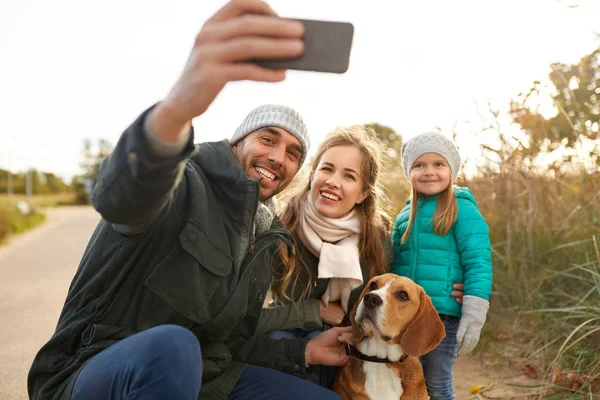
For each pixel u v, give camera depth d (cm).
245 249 86
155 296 77
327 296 124
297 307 120
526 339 160
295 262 122
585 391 121
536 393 128
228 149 88
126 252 75
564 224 169
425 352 108
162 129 54
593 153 167
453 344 126
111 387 67
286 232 94
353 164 122
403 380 111
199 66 48
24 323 202
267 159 105
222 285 83
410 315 110
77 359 74
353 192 121
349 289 122
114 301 77
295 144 107
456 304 125
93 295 78
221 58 47
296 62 48
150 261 77
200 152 88
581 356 132
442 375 125
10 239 596
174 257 77
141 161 56
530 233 174
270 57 47
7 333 188
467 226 128
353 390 110
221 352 87
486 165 187
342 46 47
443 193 132
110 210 61
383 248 131
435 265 128
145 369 63
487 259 124
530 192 176
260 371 92
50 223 873
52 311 223
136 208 61
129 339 68
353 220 125
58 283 292
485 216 189
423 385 113
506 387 135
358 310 110
